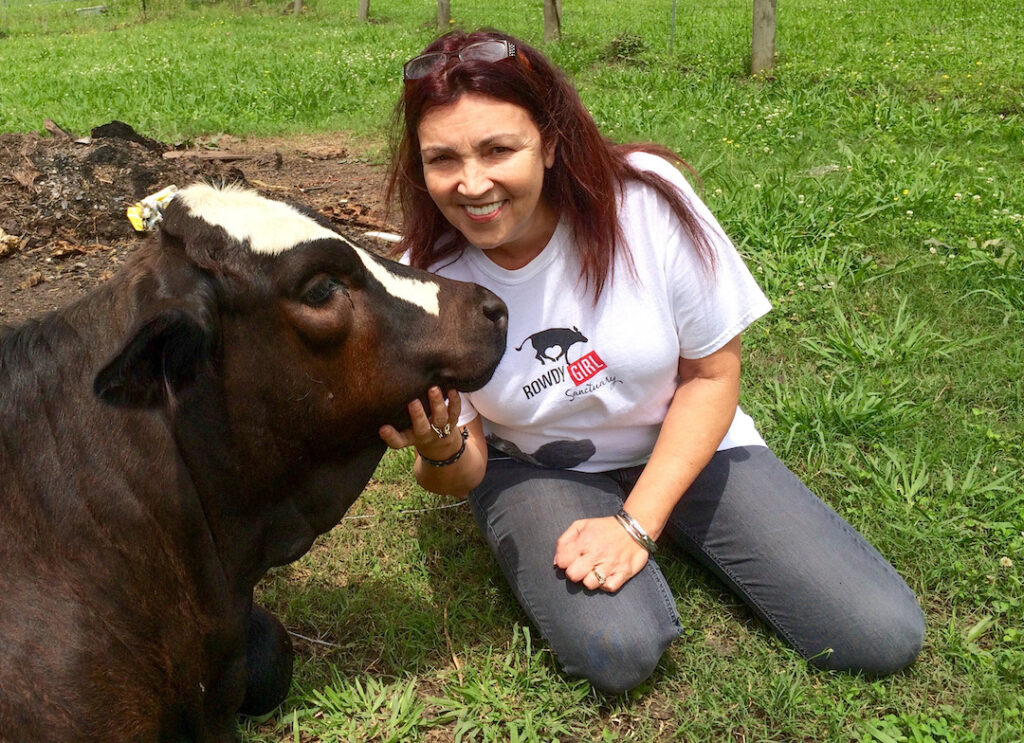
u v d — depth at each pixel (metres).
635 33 13.96
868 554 2.90
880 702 2.75
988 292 4.71
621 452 3.03
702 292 2.71
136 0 23.31
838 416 3.87
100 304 2.24
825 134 7.61
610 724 2.77
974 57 10.89
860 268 5.04
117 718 2.17
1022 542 3.21
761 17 10.21
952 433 3.82
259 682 2.69
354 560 3.39
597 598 2.73
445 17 16.75
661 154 2.84
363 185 7.05
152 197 4.55
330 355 2.22
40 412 2.20
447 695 2.84
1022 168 6.77
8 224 5.97
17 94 10.80
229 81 10.72
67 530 2.15
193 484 2.25
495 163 2.40
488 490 3.04
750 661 2.90
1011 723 2.65
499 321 2.46
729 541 2.94
